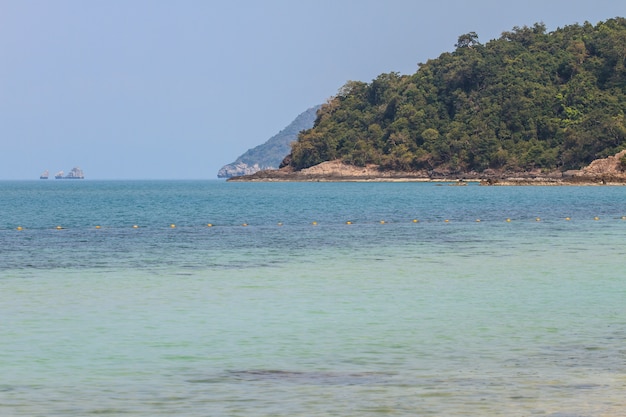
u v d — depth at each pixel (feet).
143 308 107.55
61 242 208.54
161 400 66.64
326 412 63.00
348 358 79.97
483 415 61.72
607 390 67.72
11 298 115.65
